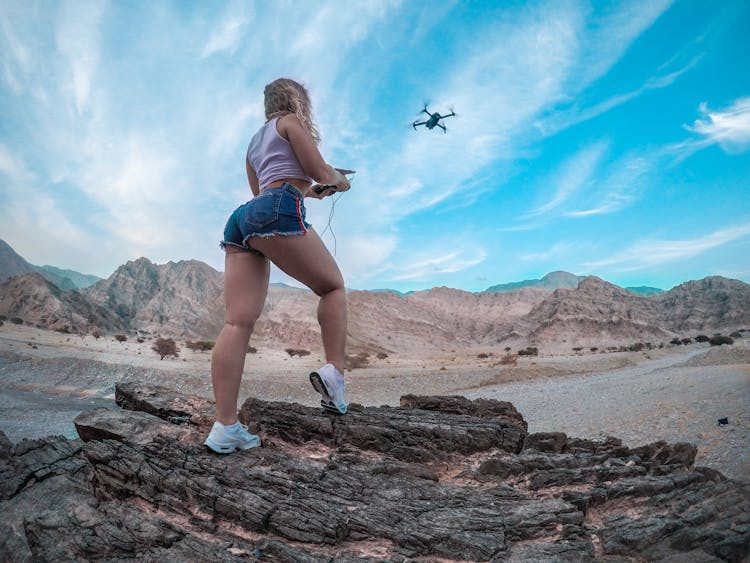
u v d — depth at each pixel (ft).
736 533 9.11
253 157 10.98
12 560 9.63
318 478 10.61
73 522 9.48
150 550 8.86
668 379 128.98
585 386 162.09
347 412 13.78
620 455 13.61
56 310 372.79
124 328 440.86
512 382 219.00
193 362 197.98
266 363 200.95
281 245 10.03
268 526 9.33
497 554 8.95
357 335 378.73
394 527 9.45
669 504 10.79
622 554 9.29
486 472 12.15
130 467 10.29
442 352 529.04
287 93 10.70
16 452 12.08
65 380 154.71
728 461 48.60
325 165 10.35
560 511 10.11
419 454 12.69
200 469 10.23
